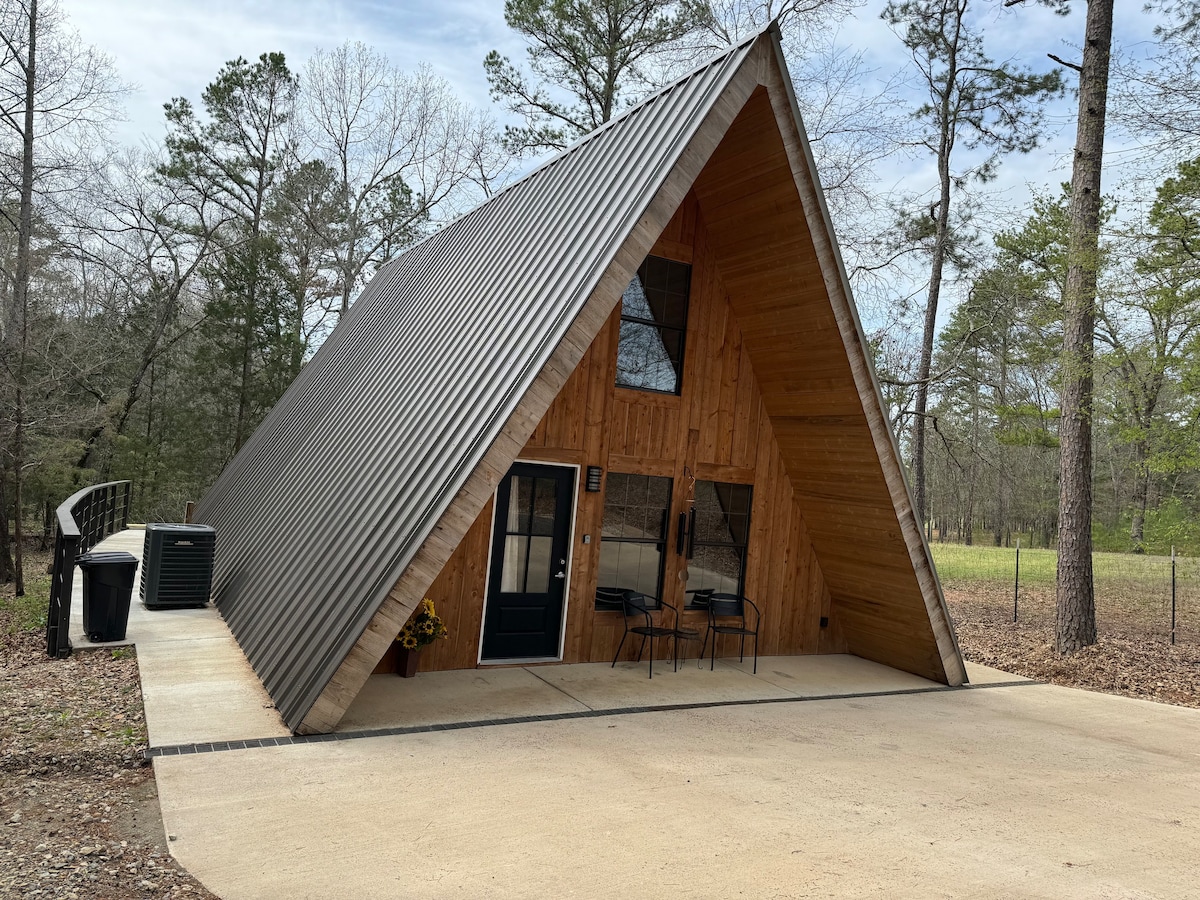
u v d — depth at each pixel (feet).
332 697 18.84
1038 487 103.91
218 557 36.40
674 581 29.89
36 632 33.55
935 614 29.45
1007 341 62.80
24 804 14.85
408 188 94.17
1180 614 49.75
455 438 21.62
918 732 23.62
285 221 88.28
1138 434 46.80
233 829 14.06
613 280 21.06
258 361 82.99
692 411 29.84
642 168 23.41
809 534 32.86
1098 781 20.17
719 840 14.92
